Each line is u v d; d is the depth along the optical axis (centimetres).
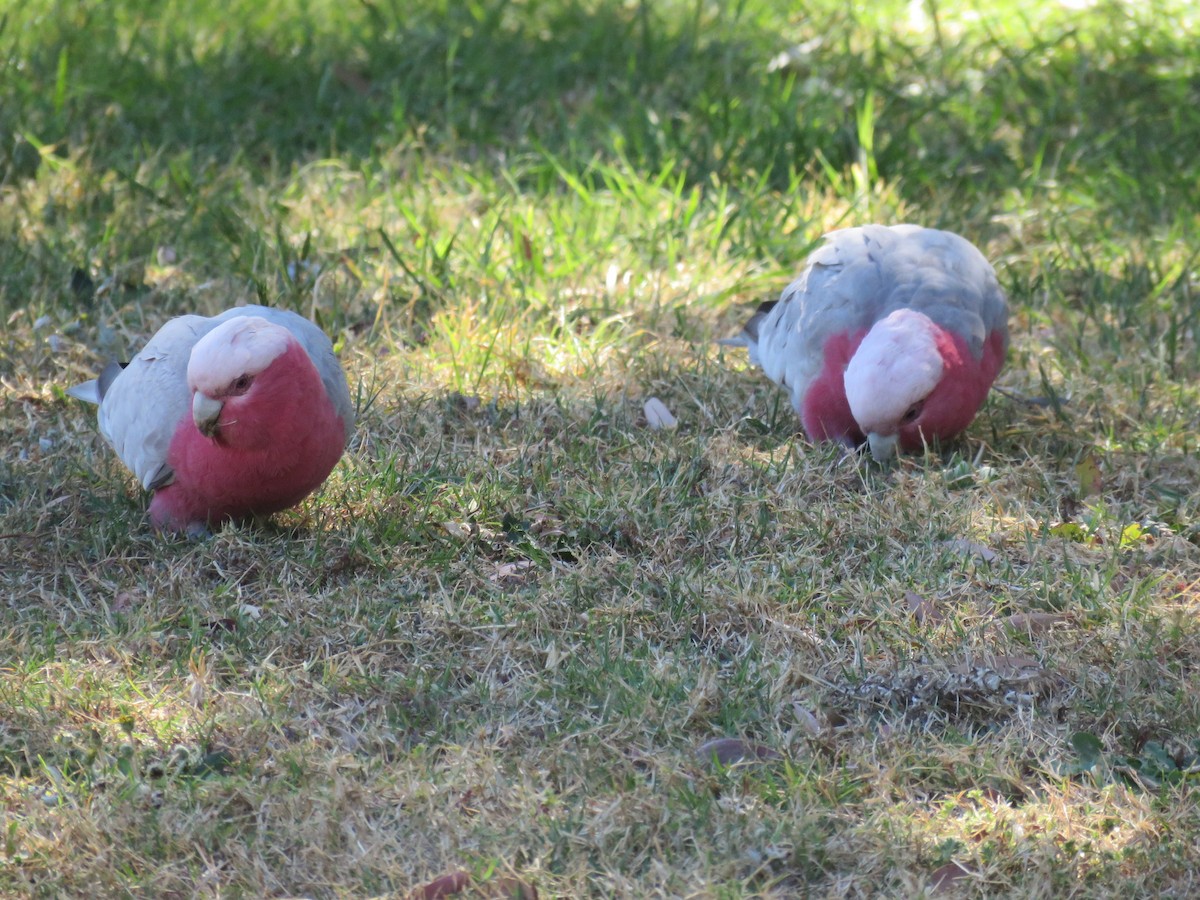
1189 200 1352
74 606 757
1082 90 1586
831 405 939
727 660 743
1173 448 968
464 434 973
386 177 1378
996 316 956
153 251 1209
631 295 1177
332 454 798
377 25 1698
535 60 1648
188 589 774
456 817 612
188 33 1673
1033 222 1335
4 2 1716
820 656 736
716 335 1145
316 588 788
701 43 1722
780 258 1254
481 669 726
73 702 680
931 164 1428
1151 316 1155
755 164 1409
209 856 598
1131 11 1817
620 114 1507
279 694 692
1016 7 1855
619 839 600
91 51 1602
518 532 846
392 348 1084
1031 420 1008
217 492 784
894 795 642
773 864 595
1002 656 728
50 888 571
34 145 1338
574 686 700
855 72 1602
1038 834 612
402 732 674
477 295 1166
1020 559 835
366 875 580
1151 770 651
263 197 1320
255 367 732
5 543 814
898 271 943
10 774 641
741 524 855
